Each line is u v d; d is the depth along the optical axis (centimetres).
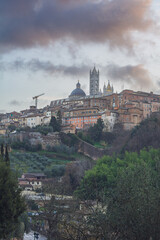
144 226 4338
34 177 16862
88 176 12062
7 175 4897
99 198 4922
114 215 4409
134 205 4441
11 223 4688
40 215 6594
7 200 4641
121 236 4359
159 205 4481
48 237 5794
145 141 18475
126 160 14612
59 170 18412
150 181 5028
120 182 4853
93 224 4441
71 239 4550
